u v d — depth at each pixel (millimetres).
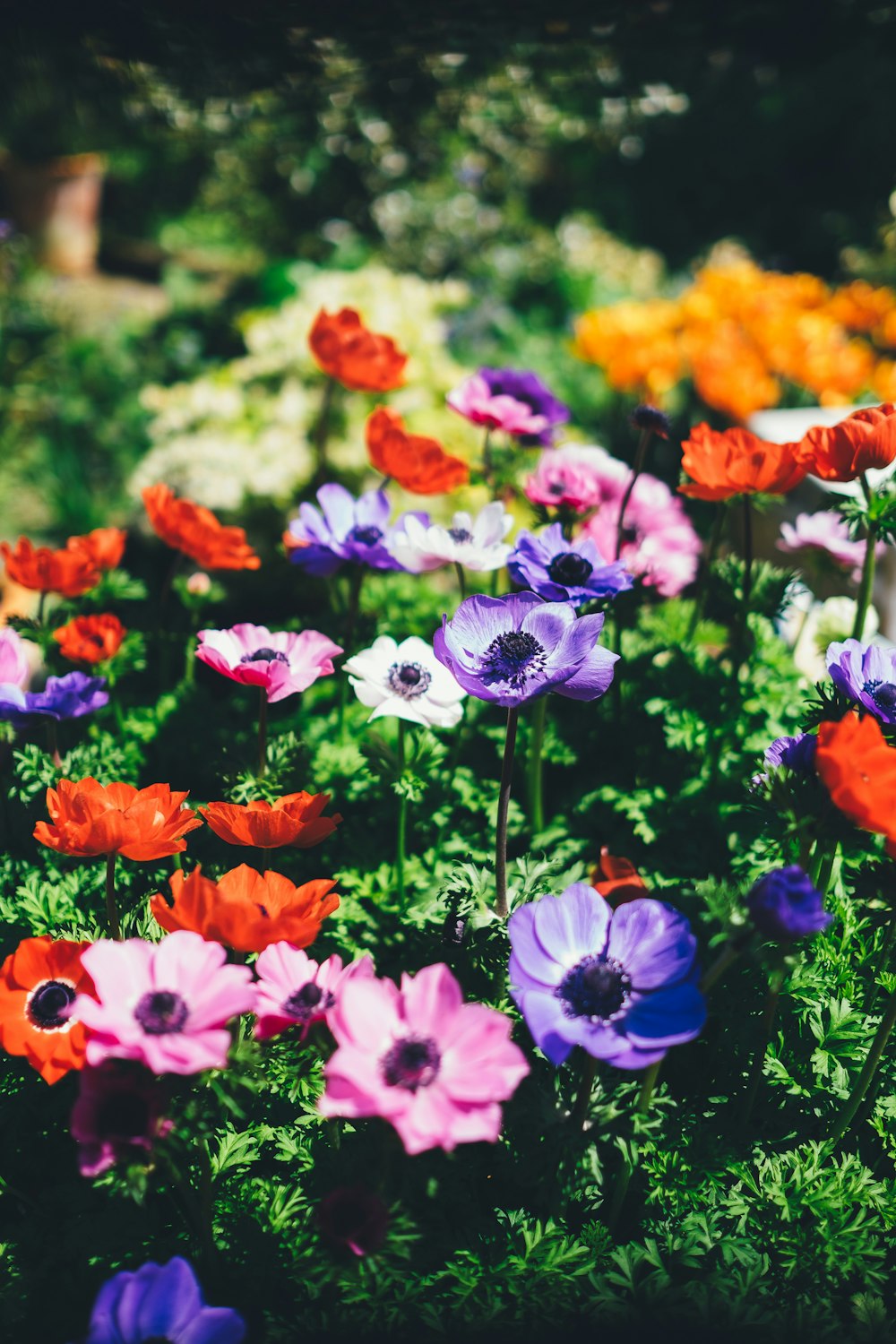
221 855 921
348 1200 665
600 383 2506
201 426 1811
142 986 659
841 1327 743
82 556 950
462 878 787
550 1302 731
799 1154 786
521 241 3102
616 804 941
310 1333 722
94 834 702
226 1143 764
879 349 2230
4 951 832
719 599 1041
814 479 1249
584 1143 698
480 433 1757
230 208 3115
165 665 1067
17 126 2914
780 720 968
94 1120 651
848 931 830
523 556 837
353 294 1867
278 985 689
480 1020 646
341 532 966
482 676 727
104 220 3428
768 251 3484
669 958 669
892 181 3322
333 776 966
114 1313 633
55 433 2318
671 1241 750
